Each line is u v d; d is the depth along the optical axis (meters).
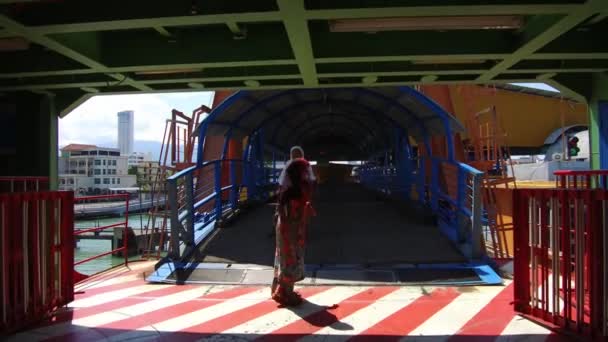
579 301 4.27
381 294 6.07
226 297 6.07
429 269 7.06
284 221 5.61
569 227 4.44
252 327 4.87
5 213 4.59
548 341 4.30
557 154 19.00
